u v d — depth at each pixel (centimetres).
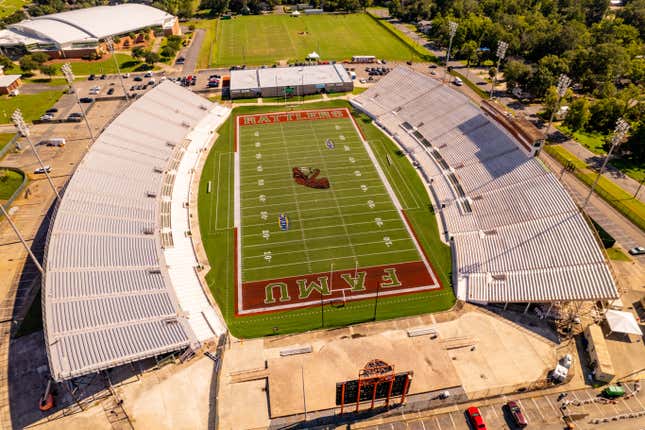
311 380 4181
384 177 7556
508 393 4159
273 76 11394
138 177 6900
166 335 4419
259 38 15788
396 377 3825
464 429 3897
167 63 13188
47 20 14125
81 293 4616
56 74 12081
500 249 5656
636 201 6850
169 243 5925
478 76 12150
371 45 14912
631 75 11144
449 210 6662
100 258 5156
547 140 8738
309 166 7875
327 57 13800
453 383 4191
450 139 8150
